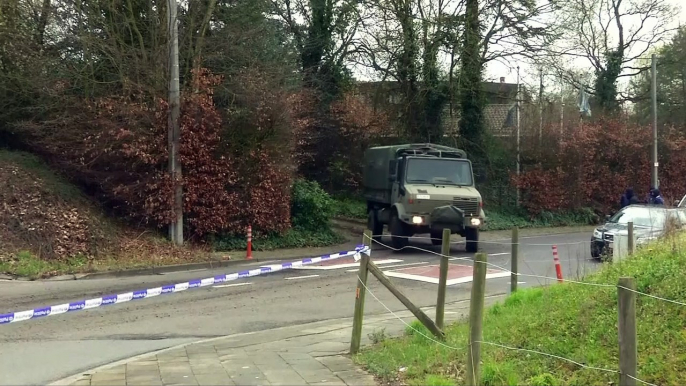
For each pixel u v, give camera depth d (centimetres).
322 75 3222
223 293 1347
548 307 802
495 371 615
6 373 783
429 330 799
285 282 1492
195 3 2148
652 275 740
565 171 3488
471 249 2075
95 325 1052
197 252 1922
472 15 3073
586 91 3934
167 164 1986
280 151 2183
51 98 1986
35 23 2053
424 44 3109
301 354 830
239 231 2120
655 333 628
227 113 2089
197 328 1041
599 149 3647
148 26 2089
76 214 1803
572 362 584
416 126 3241
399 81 3247
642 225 1692
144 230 2002
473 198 2038
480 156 3309
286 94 2205
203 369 768
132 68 2006
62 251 1677
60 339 959
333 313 1162
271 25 2648
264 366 772
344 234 2577
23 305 1196
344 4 3094
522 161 3438
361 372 732
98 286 1419
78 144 1961
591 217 3525
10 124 2016
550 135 3450
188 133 1978
